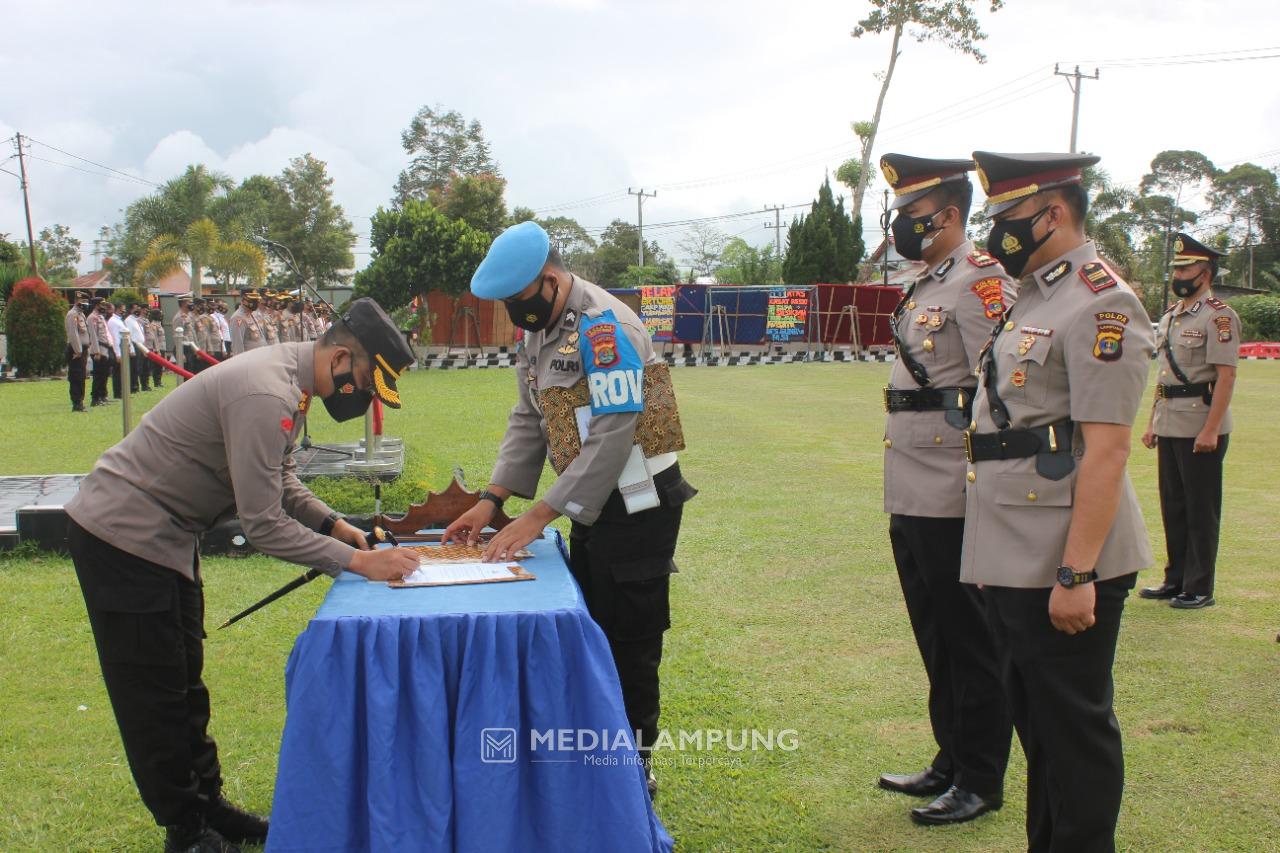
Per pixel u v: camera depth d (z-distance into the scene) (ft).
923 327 10.16
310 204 173.06
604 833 7.57
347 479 22.34
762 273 125.90
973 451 8.36
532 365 9.87
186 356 70.23
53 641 14.55
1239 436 37.63
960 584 9.78
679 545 20.52
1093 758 7.74
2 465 30.07
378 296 79.46
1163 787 10.36
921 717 12.23
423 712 7.30
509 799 7.42
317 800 7.26
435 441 35.35
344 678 7.29
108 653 8.45
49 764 10.89
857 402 51.60
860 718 12.20
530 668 7.50
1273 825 9.59
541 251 9.00
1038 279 8.06
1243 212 171.94
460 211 107.45
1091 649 7.75
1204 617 16.15
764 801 10.24
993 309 9.66
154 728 8.57
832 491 26.43
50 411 46.09
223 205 127.95
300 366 8.52
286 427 8.27
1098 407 7.36
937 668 10.34
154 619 8.43
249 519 8.22
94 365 49.19
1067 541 7.56
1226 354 16.15
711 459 32.04
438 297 84.64
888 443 10.52
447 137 163.63
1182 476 16.80
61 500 21.40
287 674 7.39
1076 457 7.78
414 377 69.97
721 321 87.15
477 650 7.43
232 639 14.70
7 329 67.31
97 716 12.10
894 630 15.33
